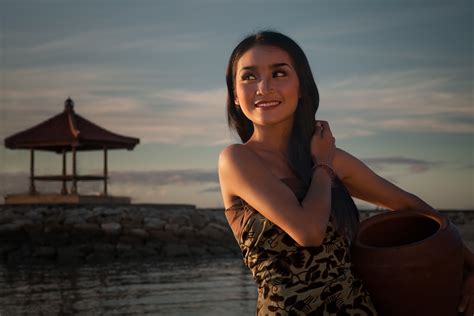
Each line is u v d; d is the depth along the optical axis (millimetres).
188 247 28641
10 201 32625
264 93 1944
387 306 1802
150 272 20438
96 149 35656
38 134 32438
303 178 1920
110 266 23188
